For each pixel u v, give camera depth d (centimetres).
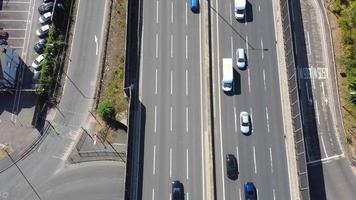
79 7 10931
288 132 8938
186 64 9500
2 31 10681
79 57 10519
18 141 9956
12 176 9712
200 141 8912
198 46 9662
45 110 10181
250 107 9162
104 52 10525
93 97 10219
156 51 9600
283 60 9369
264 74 9419
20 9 10925
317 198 9356
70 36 10681
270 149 8875
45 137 9988
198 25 9844
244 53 9569
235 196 8562
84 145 9881
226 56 9588
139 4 9962
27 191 9600
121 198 9538
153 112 9100
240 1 9738
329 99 10075
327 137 9794
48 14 10744
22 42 10656
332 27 10656
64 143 9944
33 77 10319
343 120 9919
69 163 9788
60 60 10462
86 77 10375
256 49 9625
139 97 9212
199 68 9475
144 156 8762
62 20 10838
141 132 8938
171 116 9075
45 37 10681
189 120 9056
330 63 10356
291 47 9131
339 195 9388
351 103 9994
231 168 8644
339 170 9562
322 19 10719
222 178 8669
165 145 8862
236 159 8788
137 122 9019
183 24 9844
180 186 8562
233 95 9250
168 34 9750
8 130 10012
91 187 9625
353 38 10369
